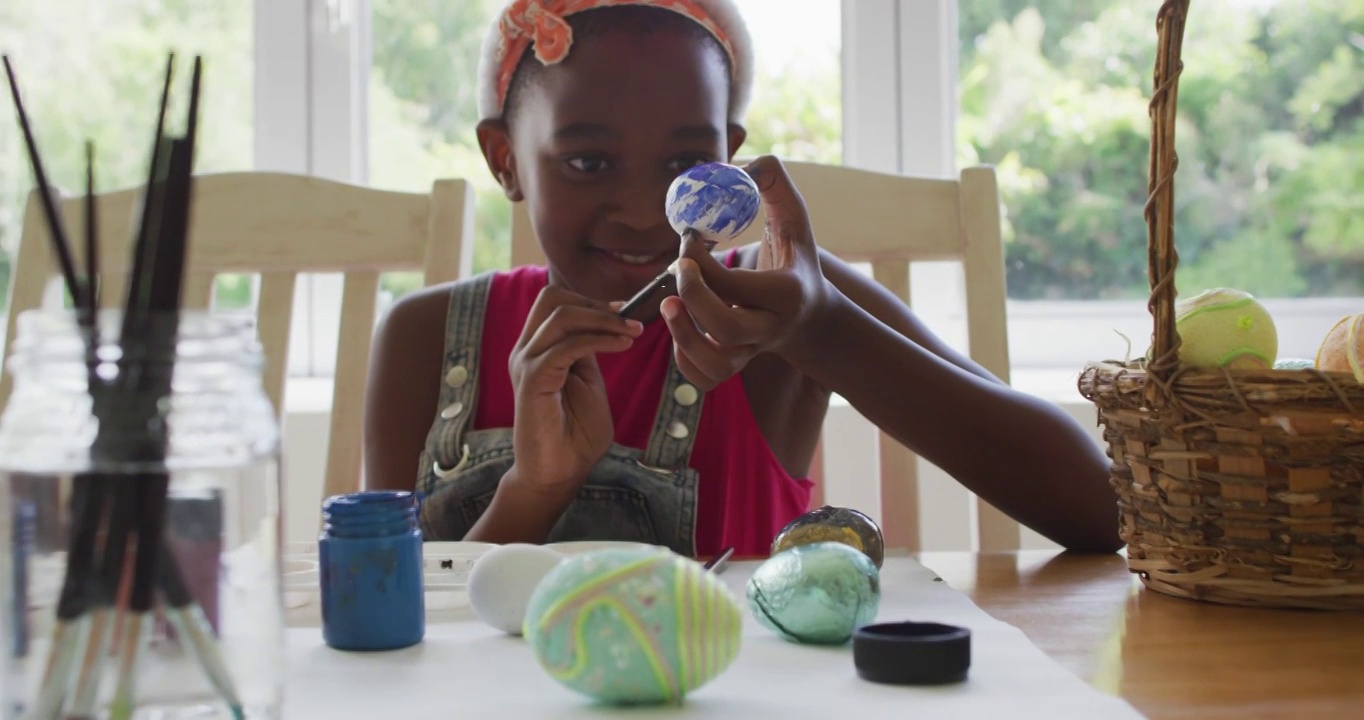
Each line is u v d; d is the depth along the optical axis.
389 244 1.24
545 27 1.03
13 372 0.43
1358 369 0.69
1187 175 1.69
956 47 1.70
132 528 0.42
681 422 1.09
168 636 0.42
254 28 1.70
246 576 0.44
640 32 1.02
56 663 0.41
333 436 1.22
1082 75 1.70
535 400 0.94
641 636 0.49
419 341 1.18
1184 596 0.71
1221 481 0.67
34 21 1.68
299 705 0.51
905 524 1.16
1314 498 0.65
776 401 1.14
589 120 1.02
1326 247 1.69
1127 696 0.51
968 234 1.22
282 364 1.24
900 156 1.71
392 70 1.71
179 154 0.43
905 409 0.94
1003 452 0.94
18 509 0.42
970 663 0.53
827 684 0.52
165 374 0.42
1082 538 0.95
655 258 1.06
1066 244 1.72
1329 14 1.67
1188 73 1.68
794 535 0.74
